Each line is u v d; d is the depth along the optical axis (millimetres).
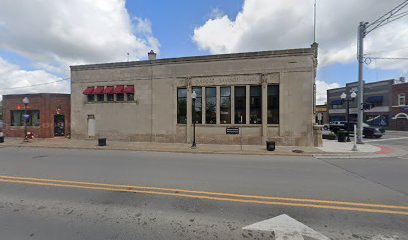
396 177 7418
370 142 19031
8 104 23531
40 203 5031
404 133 30500
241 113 17078
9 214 4441
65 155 12406
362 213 4469
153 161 10477
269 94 16609
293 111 16047
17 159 11016
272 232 3707
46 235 3623
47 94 22438
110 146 16047
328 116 50938
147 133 18844
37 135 22578
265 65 16484
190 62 17844
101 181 6867
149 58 19344
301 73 15906
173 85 18234
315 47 18547
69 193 5711
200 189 6055
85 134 20359
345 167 9109
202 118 17656
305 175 7688
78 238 3523
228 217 4293
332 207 4777
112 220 4160
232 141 17047
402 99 36719
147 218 4250
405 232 3701
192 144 16125
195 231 3742
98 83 20031
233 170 8477
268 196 5492
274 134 16391
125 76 19375
